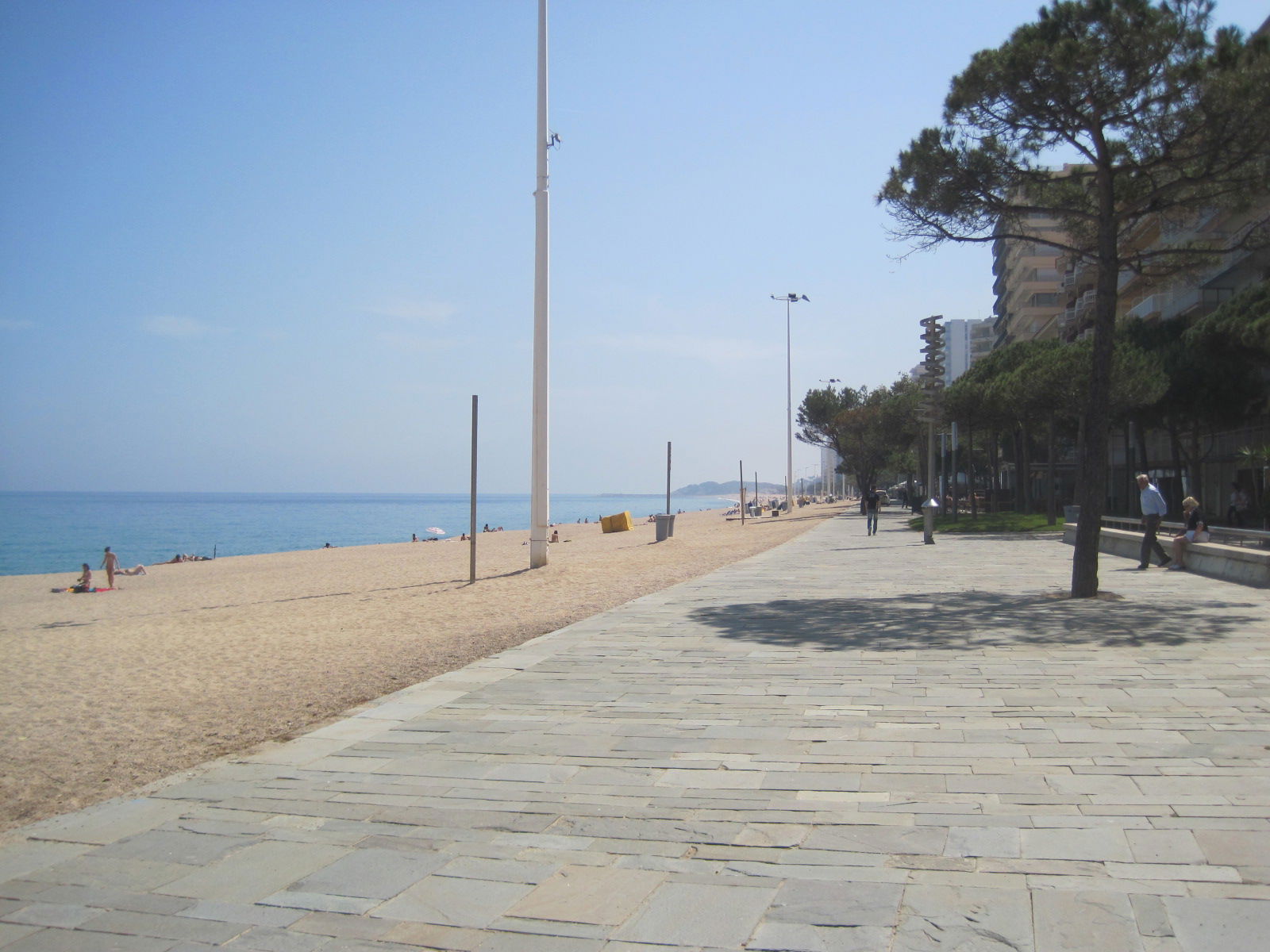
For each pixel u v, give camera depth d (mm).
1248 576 13766
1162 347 34656
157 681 10141
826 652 8727
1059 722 5953
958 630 9820
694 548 30219
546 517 22281
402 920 3498
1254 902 3354
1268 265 27578
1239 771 4848
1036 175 12938
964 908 3393
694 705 6777
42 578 32000
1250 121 11023
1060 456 54906
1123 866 3713
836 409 69062
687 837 4227
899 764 5195
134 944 3361
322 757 5758
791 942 3201
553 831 4375
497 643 10984
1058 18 11781
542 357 21875
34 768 6484
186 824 4656
